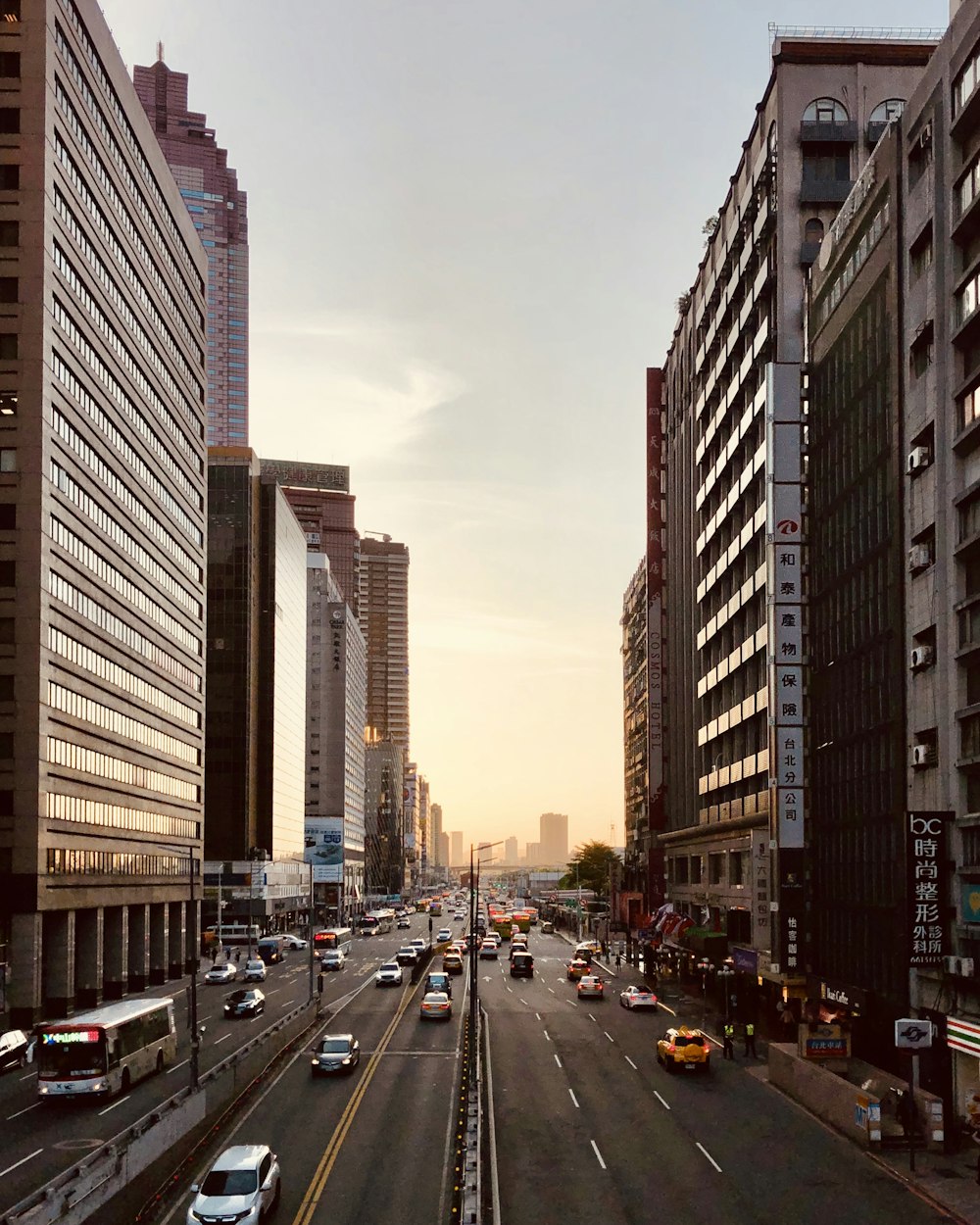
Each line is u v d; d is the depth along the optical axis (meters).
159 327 99.25
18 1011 66.75
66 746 73.94
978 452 38.41
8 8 72.19
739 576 76.62
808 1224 27.78
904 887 41.09
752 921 62.31
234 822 154.38
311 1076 47.00
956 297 40.53
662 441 110.69
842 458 52.47
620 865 163.62
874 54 68.06
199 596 114.19
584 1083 46.38
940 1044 38.31
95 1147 34.81
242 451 162.75
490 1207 29.20
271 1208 28.22
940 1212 28.67
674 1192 30.59
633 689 148.38
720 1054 54.28
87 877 77.19
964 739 39.00
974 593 38.56
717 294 85.62
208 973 94.19
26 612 69.12
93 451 80.38
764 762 67.38
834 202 66.12
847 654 50.78
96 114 82.12
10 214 70.88
